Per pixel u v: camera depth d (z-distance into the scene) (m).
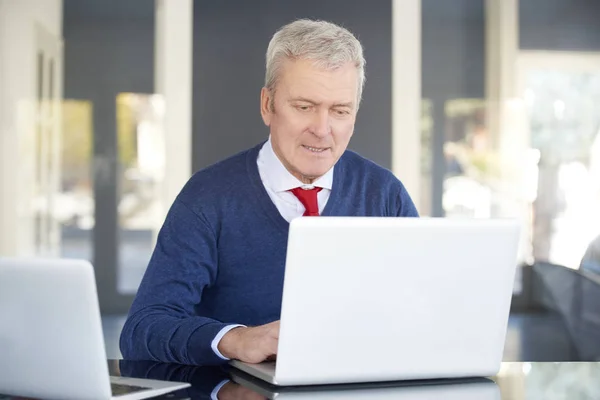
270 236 2.19
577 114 6.29
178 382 1.58
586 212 6.28
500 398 1.52
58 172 5.88
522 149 6.25
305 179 2.20
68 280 1.37
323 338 1.52
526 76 6.26
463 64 6.21
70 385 1.42
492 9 6.22
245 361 1.73
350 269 1.49
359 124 6.14
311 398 1.48
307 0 6.05
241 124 6.02
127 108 5.93
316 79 2.00
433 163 6.20
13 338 1.44
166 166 5.95
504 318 1.63
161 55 5.94
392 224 1.49
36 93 5.86
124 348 1.96
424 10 6.17
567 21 6.28
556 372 1.80
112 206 5.91
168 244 2.14
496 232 1.56
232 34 5.99
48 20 5.86
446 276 1.56
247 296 2.20
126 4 5.92
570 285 6.22
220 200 2.19
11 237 5.84
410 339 1.57
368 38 6.14
